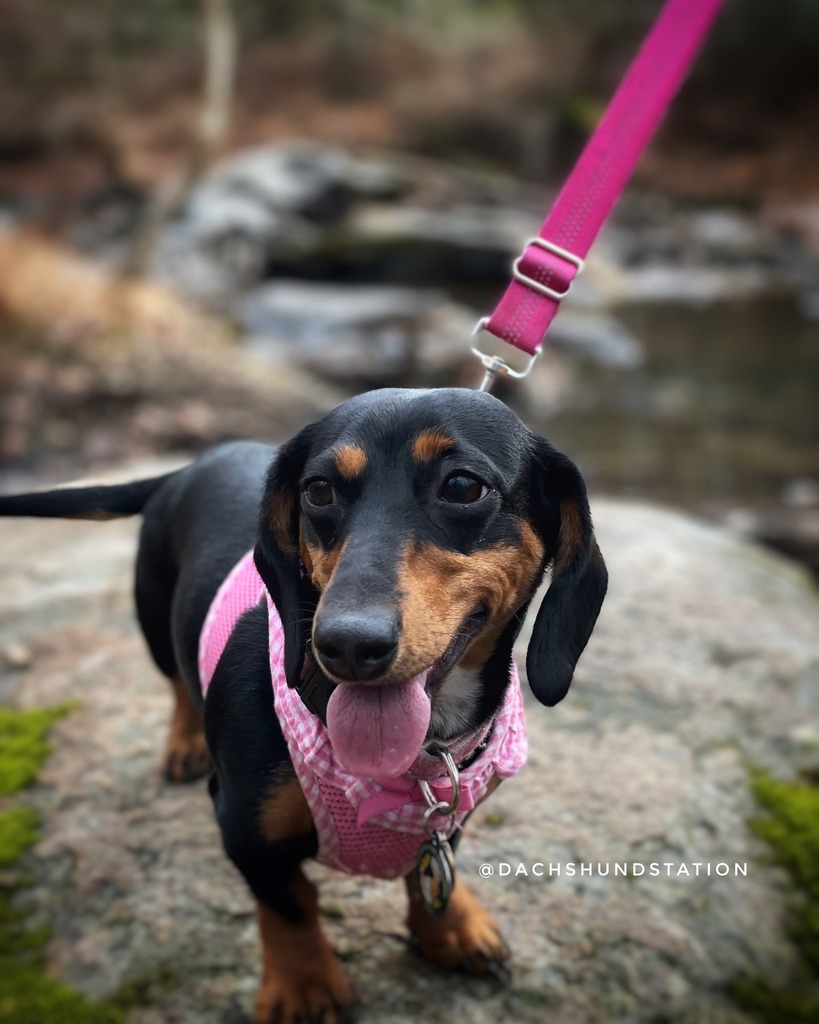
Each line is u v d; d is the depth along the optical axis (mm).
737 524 1345
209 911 514
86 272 2305
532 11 5609
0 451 1523
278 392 1803
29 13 4840
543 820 564
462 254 2908
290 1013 452
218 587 459
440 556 358
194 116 4461
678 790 597
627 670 695
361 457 363
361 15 5297
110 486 538
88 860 547
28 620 768
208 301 2377
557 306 435
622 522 949
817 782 639
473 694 406
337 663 331
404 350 2193
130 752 617
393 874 437
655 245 3527
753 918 549
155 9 5051
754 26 5027
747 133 4844
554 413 1936
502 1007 475
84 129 4367
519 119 4719
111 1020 475
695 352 2369
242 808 406
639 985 498
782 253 3568
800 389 2062
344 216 3156
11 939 518
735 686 697
